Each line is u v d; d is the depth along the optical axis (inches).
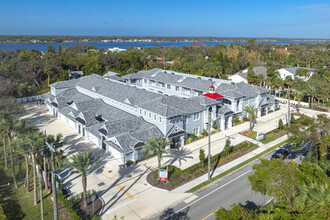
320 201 765.3
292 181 917.8
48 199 1375.5
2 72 3772.1
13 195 1433.3
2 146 1980.8
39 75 4247.0
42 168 1502.2
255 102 2723.9
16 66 4178.2
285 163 1004.6
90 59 5128.0
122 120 2004.2
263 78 3688.5
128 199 1355.8
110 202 1330.0
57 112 2701.8
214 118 2299.5
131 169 1674.5
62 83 3024.1
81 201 1332.4
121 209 1273.4
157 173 1605.6
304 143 1617.9
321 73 4165.8
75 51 7081.7
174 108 1972.2
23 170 1690.5
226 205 1293.1
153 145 1488.7
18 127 1528.1
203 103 2190.0
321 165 1188.5
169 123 1923.0
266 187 952.9
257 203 1306.6
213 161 1768.0
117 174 1610.5
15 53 6801.2
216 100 2314.2
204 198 1362.0
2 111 1870.1
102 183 1512.1
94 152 1905.8
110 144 1795.0
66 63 4943.4
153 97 2246.6
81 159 1234.6
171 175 1572.3
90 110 2379.4
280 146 2022.6
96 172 1633.9
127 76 3550.7
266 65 5408.5
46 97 3016.7
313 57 5428.2
